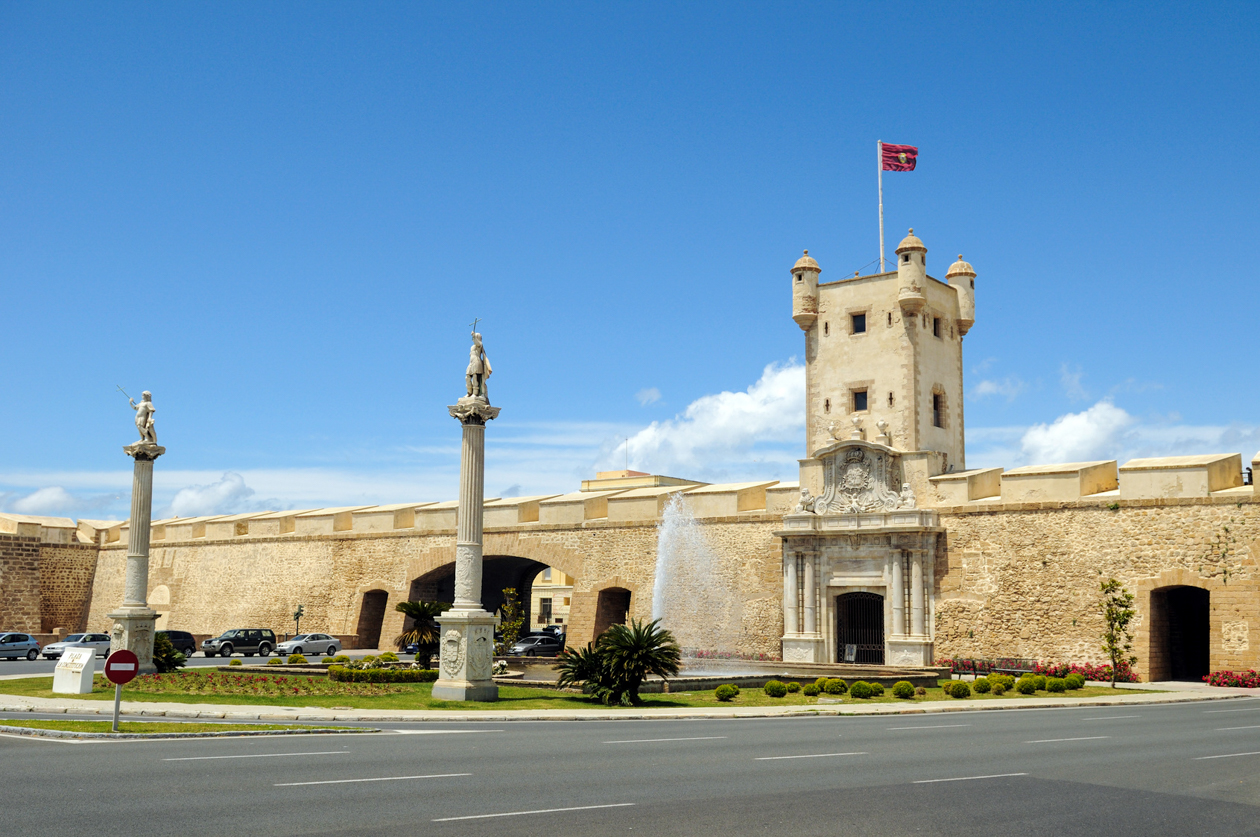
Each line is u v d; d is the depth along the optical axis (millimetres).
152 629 39938
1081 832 12203
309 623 70812
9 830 11164
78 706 26828
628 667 31234
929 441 54125
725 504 57250
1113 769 17125
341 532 70875
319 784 14234
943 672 45156
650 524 59312
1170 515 44406
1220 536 42969
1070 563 46625
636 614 58688
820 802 13664
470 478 32625
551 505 63375
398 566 67625
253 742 19375
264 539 74562
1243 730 24312
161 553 80500
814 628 52312
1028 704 33656
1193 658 49062
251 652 63844
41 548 79938
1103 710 31938
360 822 11797
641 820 12273
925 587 49906
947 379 56812
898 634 49688
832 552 52500
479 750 18625
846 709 31172
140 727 21250
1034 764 17656
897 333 54406
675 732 23172
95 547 83688
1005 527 48594
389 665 46562
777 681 36781
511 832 11453
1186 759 18500
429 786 14266
